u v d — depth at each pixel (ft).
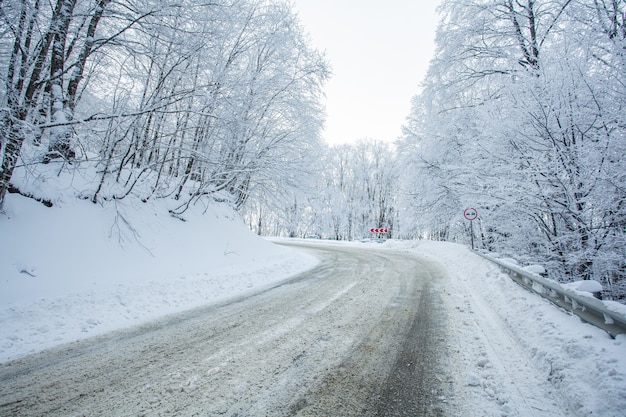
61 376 10.42
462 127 48.78
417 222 65.00
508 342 12.98
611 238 23.86
